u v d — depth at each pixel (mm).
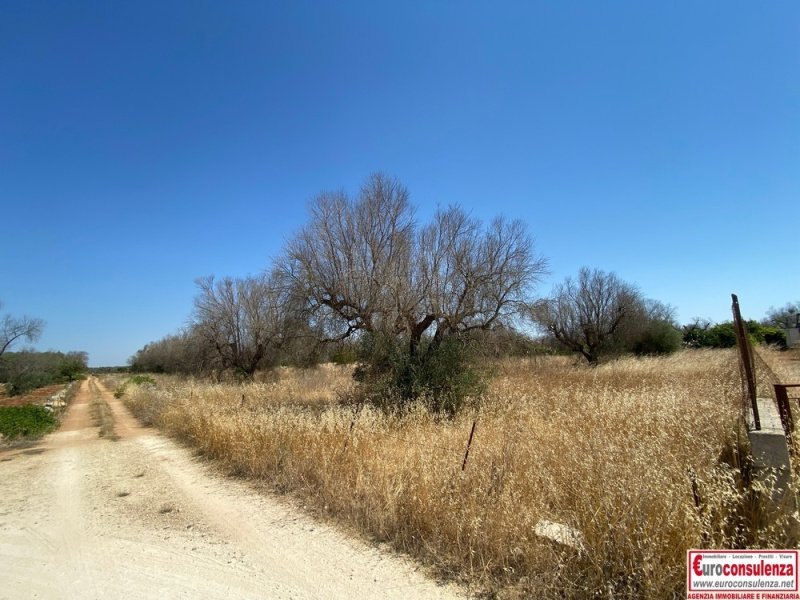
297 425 9328
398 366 15273
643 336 38031
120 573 4707
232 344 40062
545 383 17797
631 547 3670
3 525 6508
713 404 7637
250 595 4125
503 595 3859
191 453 11141
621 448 5652
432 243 17406
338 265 18422
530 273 18219
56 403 31344
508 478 5324
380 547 5004
